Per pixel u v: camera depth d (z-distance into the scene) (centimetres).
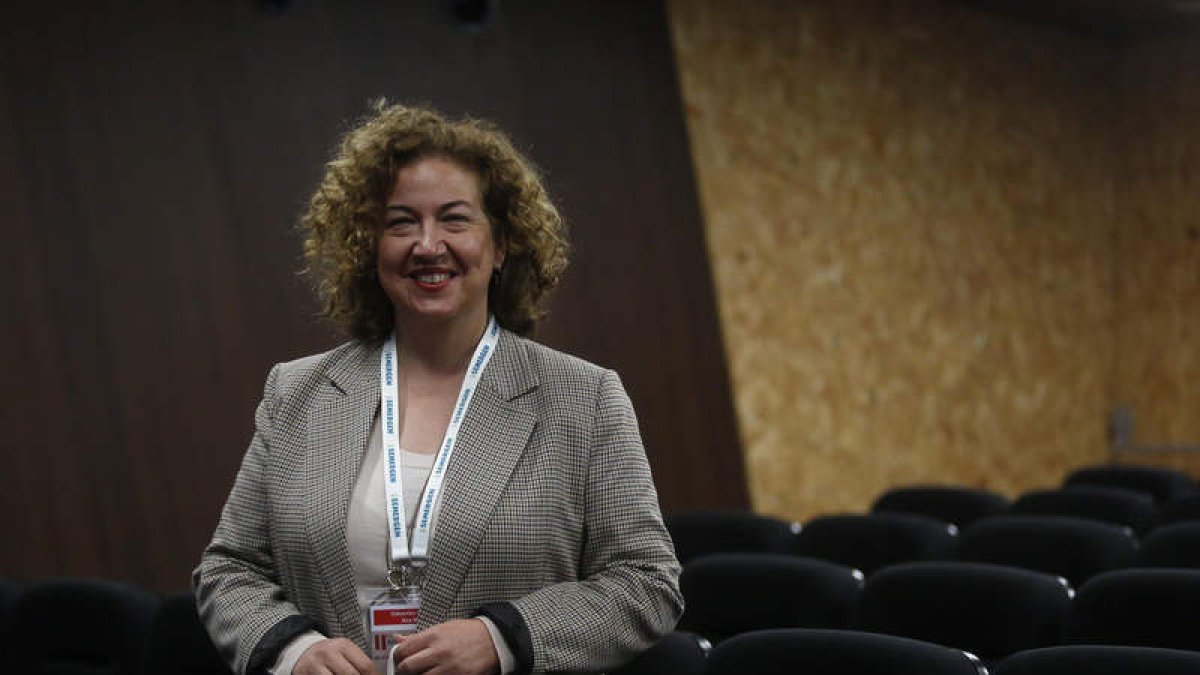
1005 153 1066
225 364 655
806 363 920
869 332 963
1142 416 1145
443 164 196
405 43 728
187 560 638
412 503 192
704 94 870
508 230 203
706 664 293
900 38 991
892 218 982
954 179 1027
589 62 804
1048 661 271
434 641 182
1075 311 1123
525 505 192
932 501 639
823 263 934
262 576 201
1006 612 368
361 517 193
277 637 188
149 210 639
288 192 682
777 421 899
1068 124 1117
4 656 374
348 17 711
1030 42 1087
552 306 766
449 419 199
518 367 201
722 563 414
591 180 795
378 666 188
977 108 1046
